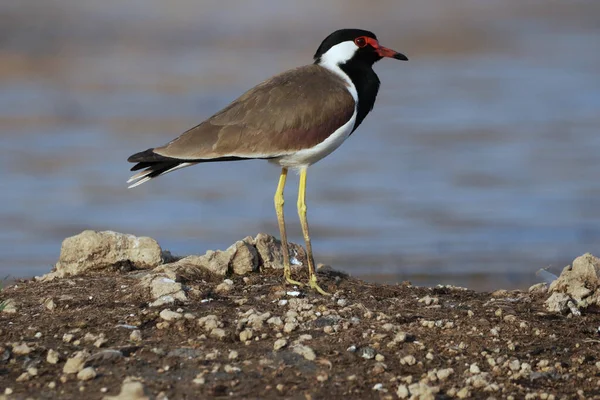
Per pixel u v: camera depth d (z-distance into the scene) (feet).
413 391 25.43
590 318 31.99
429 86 107.24
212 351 27.81
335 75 36.32
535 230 60.64
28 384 25.76
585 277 34.04
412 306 32.53
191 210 65.98
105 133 84.89
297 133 34.32
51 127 87.25
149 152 33.81
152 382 25.79
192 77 111.34
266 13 154.10
